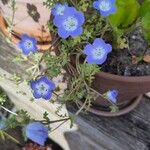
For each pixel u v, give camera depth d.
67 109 0.44
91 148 0.48
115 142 0.43
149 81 0.35
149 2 0.36
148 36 0.36
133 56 0.38
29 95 0.47
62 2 0.37
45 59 0.37
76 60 0.35
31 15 0.42
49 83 0.35
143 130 0.43
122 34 0.37
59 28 0.33
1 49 0.49
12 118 0.37
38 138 0.35
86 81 0.37
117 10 0.35
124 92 0.37
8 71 0.47
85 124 0.44
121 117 0.44
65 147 0.53
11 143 0.56
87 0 0.37
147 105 0.44
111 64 0.37
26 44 0.36
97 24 0.36
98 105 0.43
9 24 0.45
